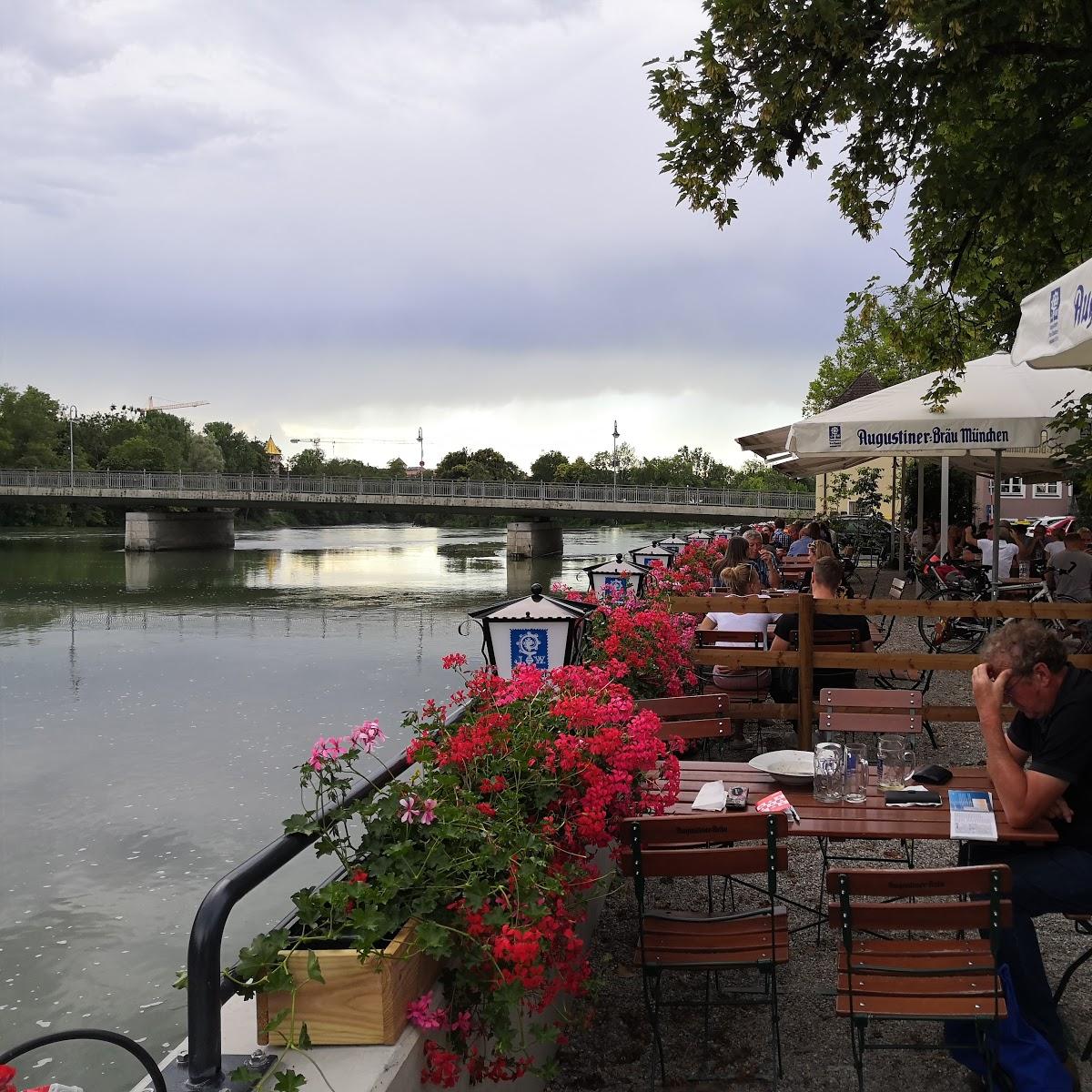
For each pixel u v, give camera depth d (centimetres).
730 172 750
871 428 820
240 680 2075
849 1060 329
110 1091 641
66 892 955
